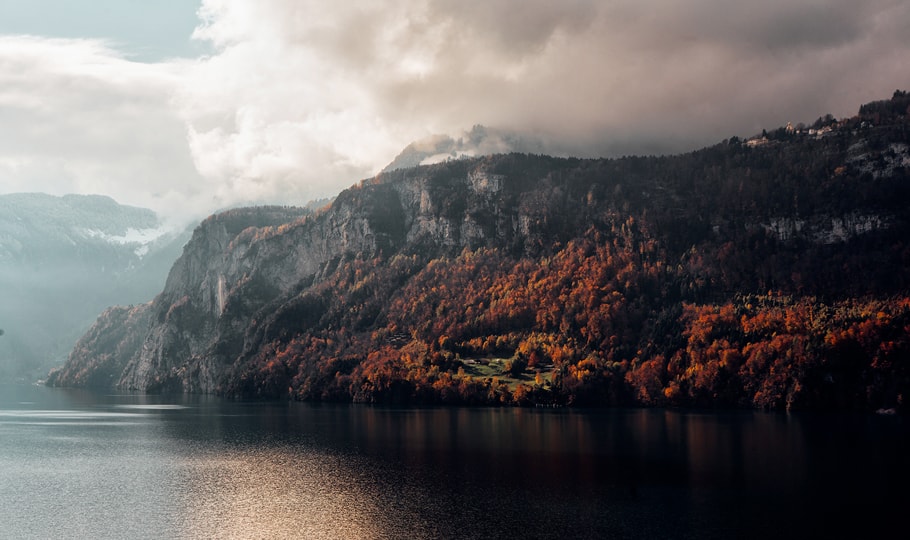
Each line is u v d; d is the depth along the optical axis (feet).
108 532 544.21
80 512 595.06
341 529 542.98
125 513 591.37
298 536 530.27
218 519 572.10
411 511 583.99
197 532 542.57
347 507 597.93
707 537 510.17
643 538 510.99
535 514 569.23
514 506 591.37
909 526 525.75
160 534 538.88
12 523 566.36
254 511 591.78
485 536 521.65
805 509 566.77
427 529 539.29
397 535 527.40
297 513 584.40
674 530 524.93
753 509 570.05
